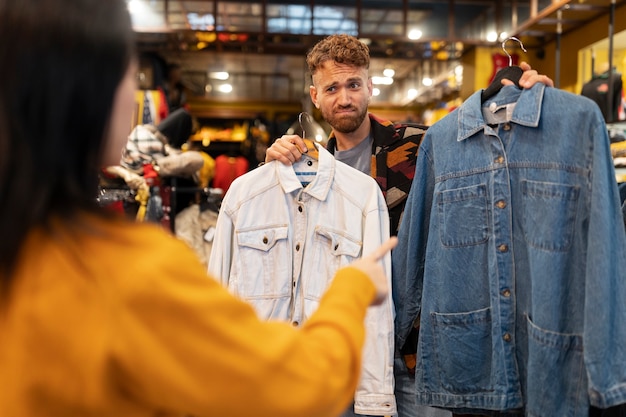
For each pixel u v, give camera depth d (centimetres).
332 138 240
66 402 63
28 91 62
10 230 63
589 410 166
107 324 62
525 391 170
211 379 65
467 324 178
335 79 212
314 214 193
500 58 648
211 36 630
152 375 63
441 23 650
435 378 184
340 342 75
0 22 62
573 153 160
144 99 504
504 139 176
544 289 160
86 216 67
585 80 507
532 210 166
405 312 194
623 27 454
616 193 155
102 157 71
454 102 778
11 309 63
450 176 184
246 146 918
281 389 68
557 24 511
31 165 63
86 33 65
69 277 63
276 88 1019
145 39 642
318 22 633
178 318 64
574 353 157
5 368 63
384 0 621
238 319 70
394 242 94
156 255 66
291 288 192
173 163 382
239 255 191
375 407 182
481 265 177
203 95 1063
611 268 150
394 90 918
